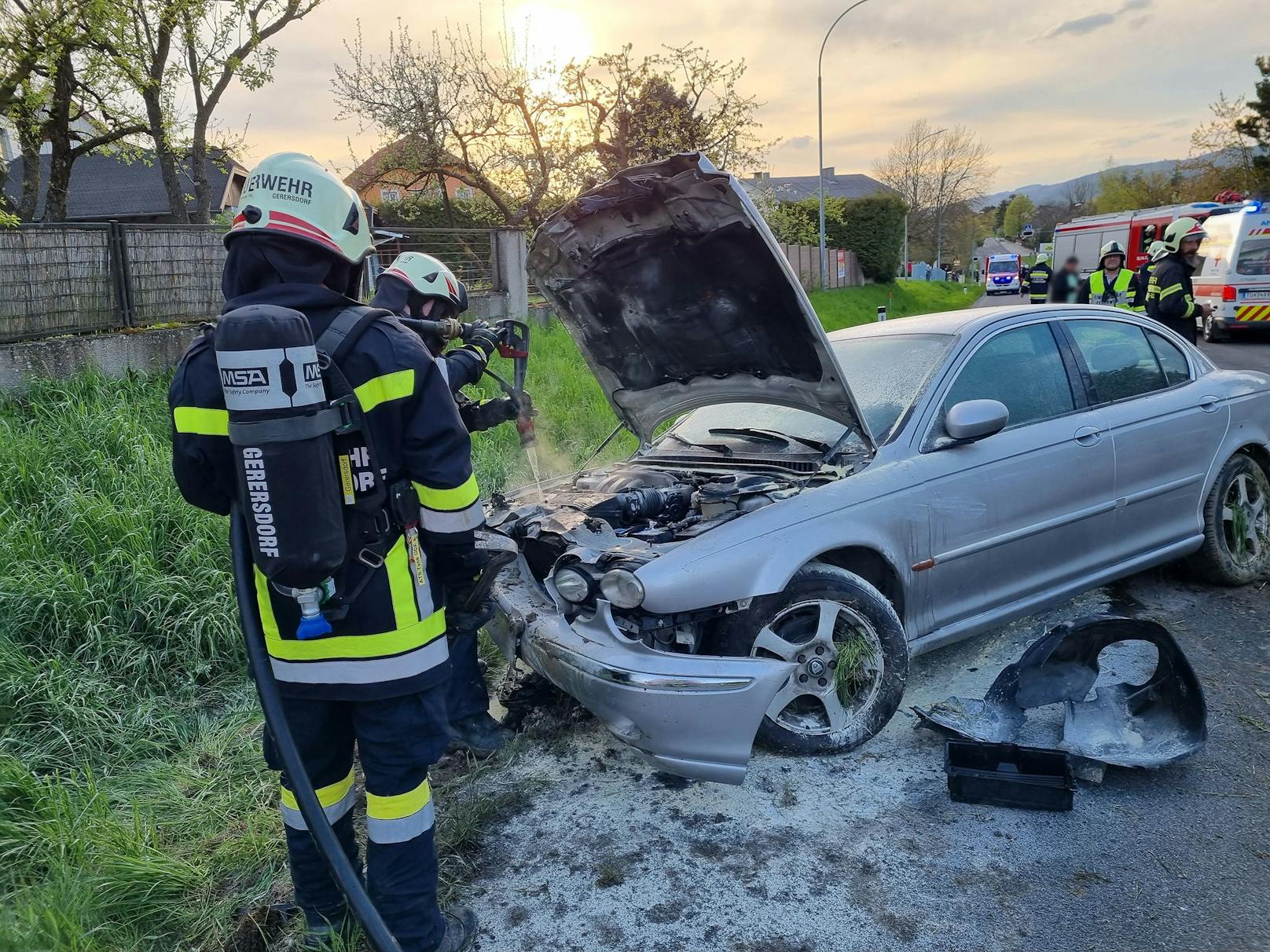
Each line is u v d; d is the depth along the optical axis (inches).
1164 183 1865.2
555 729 133.6
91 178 1056.8
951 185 2063.2
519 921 93.9
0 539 164.9
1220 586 173.5
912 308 1253.7
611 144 727.7
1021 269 1499.8
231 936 93.5
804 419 153.3
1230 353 531.2
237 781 123.0
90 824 106.2
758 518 117.3
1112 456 149.9
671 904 95.2
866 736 121.2
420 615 77.9
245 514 68.8
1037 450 141.6
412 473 75.5
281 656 78.4
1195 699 112.4
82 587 155.9
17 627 147.6
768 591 111.3
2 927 83.4
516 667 129.0
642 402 163.0
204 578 166.1
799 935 89.6
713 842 105.2
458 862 104.0
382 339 73.5
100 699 137.2
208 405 73.9
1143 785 111.7
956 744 112.7
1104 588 177.2
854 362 154.9
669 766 102.8
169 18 397.1
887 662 120.4
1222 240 594.2
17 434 213.6
